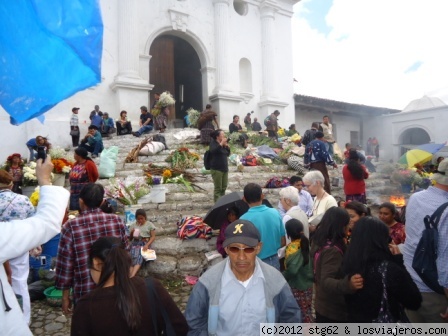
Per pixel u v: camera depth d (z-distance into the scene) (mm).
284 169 10414
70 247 2838
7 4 1312
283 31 19469
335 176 10266
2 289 1656
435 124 20219
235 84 17641
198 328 2057
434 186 2760
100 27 1385
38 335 3566
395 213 3918
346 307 2467
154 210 6543
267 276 2119
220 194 6551
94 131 9977
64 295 3135
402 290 2084
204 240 5539
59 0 1331
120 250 1828
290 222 3199
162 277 5004
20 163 8109
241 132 13273
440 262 2494
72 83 1429
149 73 16047
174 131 12984
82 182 6160
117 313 1648
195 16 16734
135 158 9297
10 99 1352
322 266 2514
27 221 1494
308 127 22047
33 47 1359
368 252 2162
